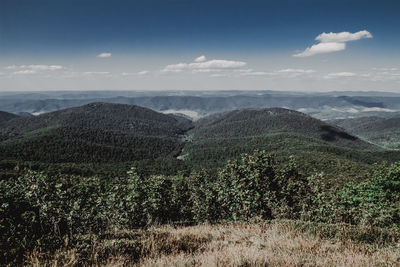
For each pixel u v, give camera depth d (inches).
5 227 340.8
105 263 235.5
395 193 580.4
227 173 631.8
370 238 329.4
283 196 596.1
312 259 238.1
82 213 491.5
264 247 287.4
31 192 462.0
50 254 246.8
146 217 640.4
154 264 228.5
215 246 291.3
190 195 837.8
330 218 552.7
